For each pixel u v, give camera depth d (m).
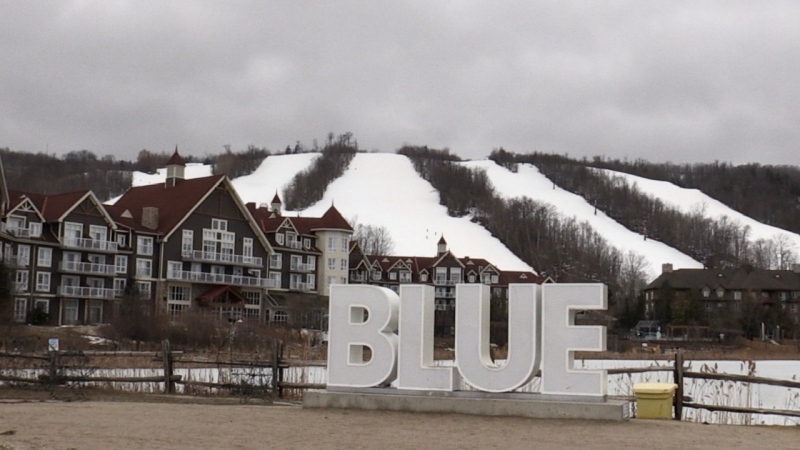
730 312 120.06
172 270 91.00
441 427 17.97
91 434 15.75
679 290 146.25
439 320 98.06
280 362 28.14
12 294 66.62
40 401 23.52
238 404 24.42
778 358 83.88
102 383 29.73
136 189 100.06
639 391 21.78
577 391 19.56
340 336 21.73
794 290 143.75
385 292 21.38
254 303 99.50
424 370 20.77
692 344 100.12
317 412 20.45
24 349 42.34
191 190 94.69
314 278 109.12
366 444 15.39
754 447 16.05
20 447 14.02
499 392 20.16
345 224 112.00
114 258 87.19
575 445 15.70
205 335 55.47
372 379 21.23
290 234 106.38
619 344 88.75
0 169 60.50
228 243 96.56
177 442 15.12
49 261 82.69
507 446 15.43
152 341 55.41
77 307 85.50
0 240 73.94
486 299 20.73
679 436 17.28
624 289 165.88
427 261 131.38
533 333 19.91
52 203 85.69
